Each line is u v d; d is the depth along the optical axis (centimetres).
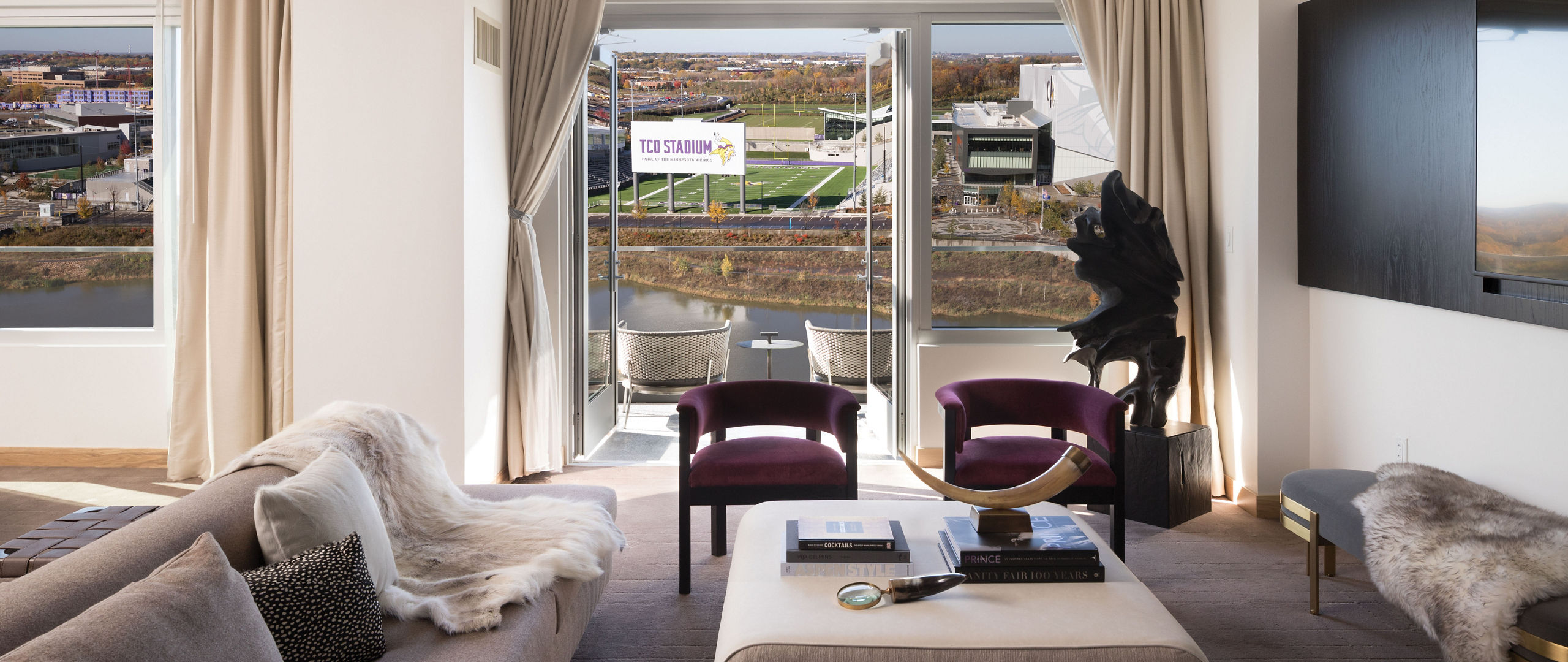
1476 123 311
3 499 475
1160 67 490
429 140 445
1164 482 431
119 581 179
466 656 212
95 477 516
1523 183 289
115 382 537
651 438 633
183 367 499
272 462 254
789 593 236
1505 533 263
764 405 399
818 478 356
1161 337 445
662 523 443
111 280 555
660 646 311
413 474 290
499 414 502
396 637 222
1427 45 339
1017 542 248
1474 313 315
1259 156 439
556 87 505
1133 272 442
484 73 470
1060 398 409
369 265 451
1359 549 304
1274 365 446
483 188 472
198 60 479
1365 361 398
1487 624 237
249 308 482
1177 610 339
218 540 212
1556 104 274
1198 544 411
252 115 477
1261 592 356
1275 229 440
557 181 543
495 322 492
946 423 382
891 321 608
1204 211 488
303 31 445
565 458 558
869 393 629
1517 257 292
